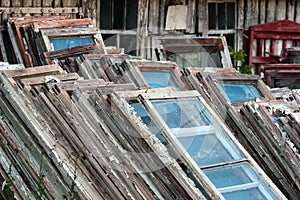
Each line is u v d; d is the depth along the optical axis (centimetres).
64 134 946
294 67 1484
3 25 1392
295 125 1021
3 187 944
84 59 1116
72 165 915
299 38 1709
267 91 1174
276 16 1702
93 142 928
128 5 1556
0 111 1009
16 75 1030
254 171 941
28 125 960
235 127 1064
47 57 1238
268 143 1034
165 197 878
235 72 1188
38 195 910
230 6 1661
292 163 1002
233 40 1677
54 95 975
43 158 929
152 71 1092
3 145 984
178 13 1605
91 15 1522
